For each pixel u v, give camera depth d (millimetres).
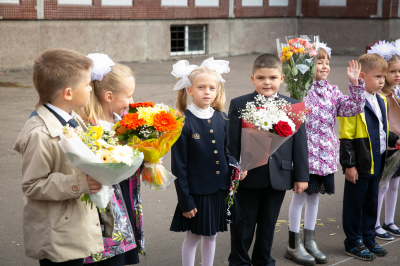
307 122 3146
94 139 1784
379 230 3598
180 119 2189
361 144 3162
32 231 1871
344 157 3193
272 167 2803
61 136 1676
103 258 2098
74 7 13031
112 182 1800
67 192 1774
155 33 15281
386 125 3342
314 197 3186
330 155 3145
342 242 3469
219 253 3256
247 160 2686
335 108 3211
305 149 2869
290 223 3160
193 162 2646
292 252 3137
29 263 2971
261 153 2633
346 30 18578
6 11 11656
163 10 15305
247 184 2818
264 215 2881
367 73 3281
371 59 3258
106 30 13953
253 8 17969
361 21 18172
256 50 18562
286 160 2846
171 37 16109
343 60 16688
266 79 2814
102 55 2318
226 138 2805
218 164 2678
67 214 1854
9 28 11844
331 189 3174
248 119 2559
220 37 17297
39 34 12445
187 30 16438
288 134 2420
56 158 1843
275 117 2477
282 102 2787
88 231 1898
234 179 2689
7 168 4891
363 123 3164
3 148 5574
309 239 3186
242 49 18109
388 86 3682
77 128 1777
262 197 2895
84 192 1790
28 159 1817
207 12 16594
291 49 3104
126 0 14297
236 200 2826
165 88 10297
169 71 13203
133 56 14867
